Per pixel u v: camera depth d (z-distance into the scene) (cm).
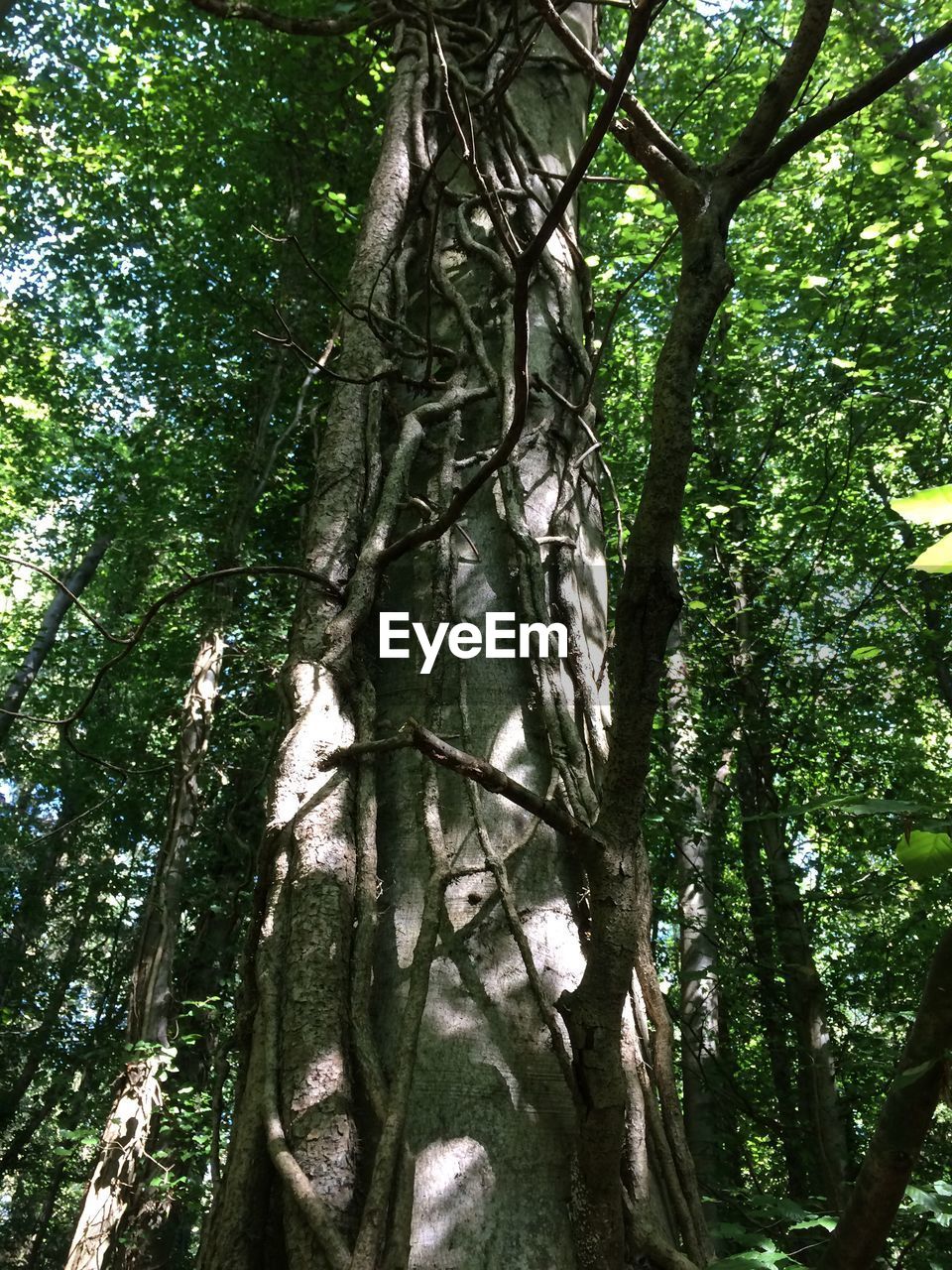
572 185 159
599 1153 170
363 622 256
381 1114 185
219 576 261
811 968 707
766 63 935
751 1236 228
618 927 160
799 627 952
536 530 271
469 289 317
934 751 1027
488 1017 201
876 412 923
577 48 205
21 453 1477
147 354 1248
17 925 1476
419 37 383
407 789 233
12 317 1356
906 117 812
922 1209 217
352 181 1067
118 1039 1197
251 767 997
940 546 66
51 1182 1512
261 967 209
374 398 301
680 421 158
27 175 1213
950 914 621
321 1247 171
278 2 900
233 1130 195
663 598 153
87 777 1359
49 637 1454
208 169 1144
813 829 894
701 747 833
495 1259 175
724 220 184
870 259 865
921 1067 122
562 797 229
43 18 1086
